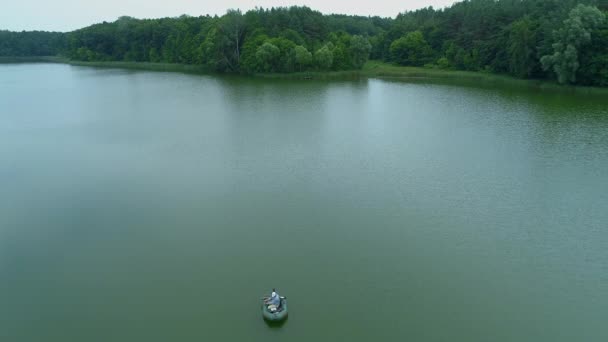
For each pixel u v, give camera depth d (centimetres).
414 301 2944
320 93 10850
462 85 11781
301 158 5750
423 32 16112
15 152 6159
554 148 5962
